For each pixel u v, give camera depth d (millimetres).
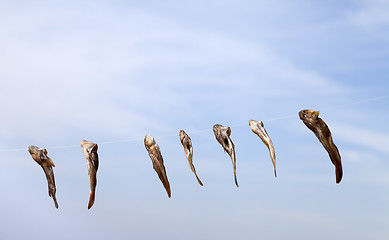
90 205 5613
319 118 4812
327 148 4805
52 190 6020
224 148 5418
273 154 5098
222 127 5473
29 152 6012
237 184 5332
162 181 5734
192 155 5613
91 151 5738
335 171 4824
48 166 6031
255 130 5250
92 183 5645
